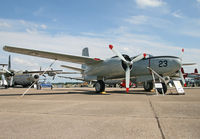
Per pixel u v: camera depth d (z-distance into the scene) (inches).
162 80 472.1
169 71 459.8
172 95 404.8
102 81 522.0
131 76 537.0
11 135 106.0
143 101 277.1
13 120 146.6
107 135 104.9
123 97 362.3
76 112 182.4
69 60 508.1
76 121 141.8
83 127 123.3
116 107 215.2
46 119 149.9
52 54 448.1
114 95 428.5
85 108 209.5
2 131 114.4
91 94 479.8
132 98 335.6
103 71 501.7
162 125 125.6
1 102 283.1
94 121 141.2
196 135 102.3
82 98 350.0
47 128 121.2
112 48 451.2
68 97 379.9
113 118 151.6
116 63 467.5
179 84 438.6
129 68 461.7
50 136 103.9
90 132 111.3
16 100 317.1
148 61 481.4
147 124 129.0
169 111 180.2
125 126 124.6
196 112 173.8
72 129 118.3
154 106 216.5
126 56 486.9
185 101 269.7
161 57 465.4
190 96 372.5
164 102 256.7
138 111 183.8
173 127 120.0
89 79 559.2
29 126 126.5
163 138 98.0
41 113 178.1
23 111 190.5
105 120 144.4
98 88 520.4
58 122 138.7
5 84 1273.4
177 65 451.5
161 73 471.2
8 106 232.2
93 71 531.2
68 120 145.6
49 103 264.2
